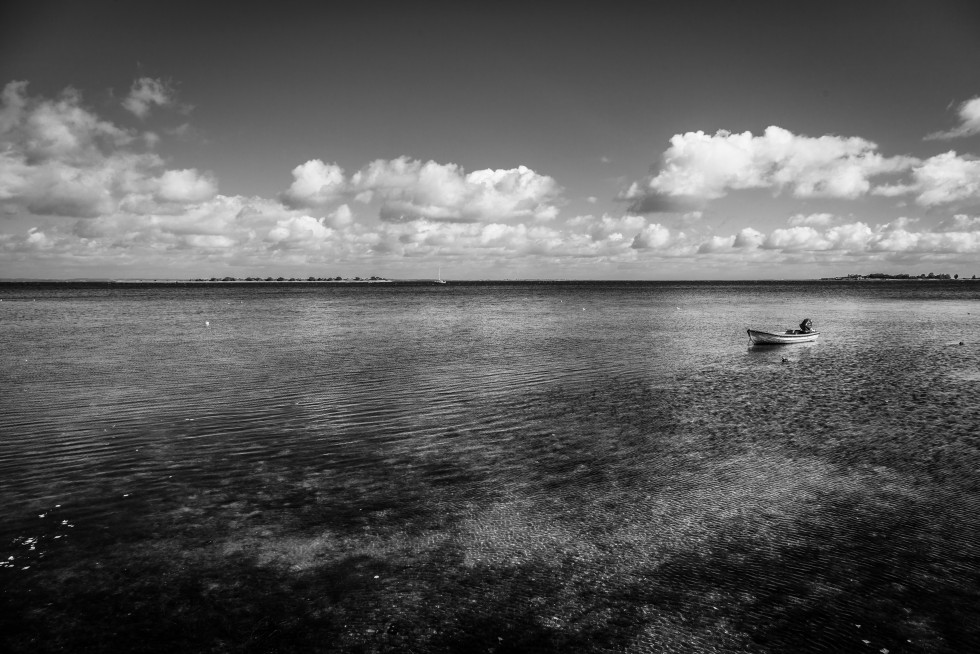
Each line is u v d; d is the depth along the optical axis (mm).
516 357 30875
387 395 21125
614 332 45156
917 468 13344
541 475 13016
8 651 7250
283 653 7273
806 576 8812
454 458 14148
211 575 8953
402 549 9711
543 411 18844
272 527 10492
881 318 60250
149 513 11031
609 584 8656
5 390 21891
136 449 14719
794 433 16281
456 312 73438
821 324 52938
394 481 12648
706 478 12797
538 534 10203
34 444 15078
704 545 9773
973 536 9992
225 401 20062
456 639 7496
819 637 7469
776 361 29812
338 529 10422
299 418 17812
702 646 7332
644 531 10266
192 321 56719
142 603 8250
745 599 8258
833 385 23328
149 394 21172
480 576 8906
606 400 20453
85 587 8625
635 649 7293
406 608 8125
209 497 11789
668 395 21328
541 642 7426
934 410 18922
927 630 7582
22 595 8414
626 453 14555
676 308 82062
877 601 8188
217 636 7582
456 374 25531
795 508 11172
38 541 9953
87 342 37812
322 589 8586
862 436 15938
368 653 7250
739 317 62750
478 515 10953
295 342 38000
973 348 34969
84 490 12102
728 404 19891
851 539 9930
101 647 7359
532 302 104938
